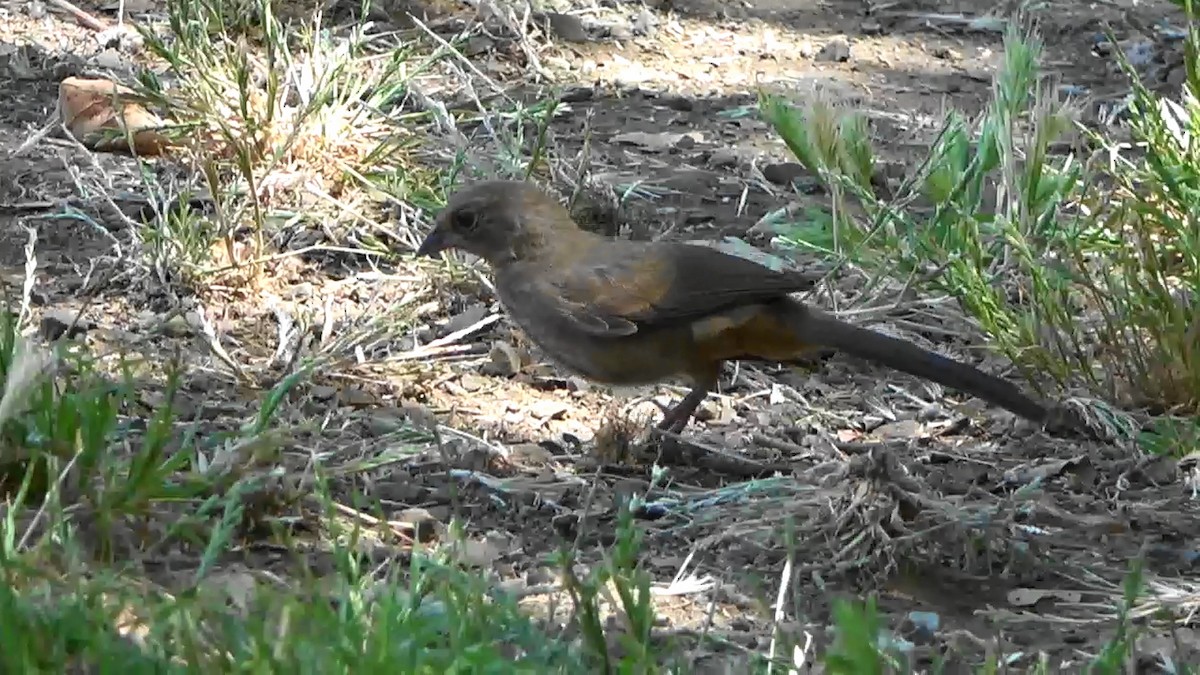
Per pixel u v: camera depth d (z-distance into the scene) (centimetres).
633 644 712
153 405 1042
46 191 1359
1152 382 1113
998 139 1280
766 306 1028
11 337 932
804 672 743
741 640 812
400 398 1099
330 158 1391
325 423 1044
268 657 668
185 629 686
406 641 715
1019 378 1154
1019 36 1495
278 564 858
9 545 768
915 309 1223
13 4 1700
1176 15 1847
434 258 1270
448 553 849
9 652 676
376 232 1325
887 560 895
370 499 934
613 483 995
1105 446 1072
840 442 1074
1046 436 1084
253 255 1255
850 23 1822
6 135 1446
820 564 897
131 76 1526
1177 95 1641
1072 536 950
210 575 834
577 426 1091
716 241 1343
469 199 1063
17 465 877
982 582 896
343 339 1152
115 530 856
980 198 1324
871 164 1366
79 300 1202
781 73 1692
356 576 752
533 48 1683
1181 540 948
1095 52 1755
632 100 1611
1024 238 1209
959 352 1193
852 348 1017
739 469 1026
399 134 1420
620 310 1027
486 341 1192
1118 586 891
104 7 1712
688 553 911
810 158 1321
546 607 827
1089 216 1288
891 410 1125
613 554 841
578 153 1484
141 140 1428
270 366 1127
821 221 1315
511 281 1060
